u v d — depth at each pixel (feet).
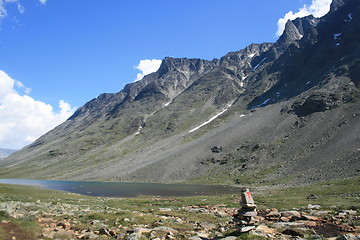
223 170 497.05
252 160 487.20
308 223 81.35
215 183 429.79
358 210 103.24
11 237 61.31
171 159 599.98
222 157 551.18
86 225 84.74
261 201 175.94
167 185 434.71
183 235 72.95
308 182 302.25
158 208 153.38
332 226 77.97
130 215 103.81
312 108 571.28
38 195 227.81
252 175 419.95
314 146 431.84
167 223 92.22
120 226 84.38
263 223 84.79
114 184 468.34
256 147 532.73
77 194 293.64
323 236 66.44
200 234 75.82
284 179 350.64
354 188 199.82
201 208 151.33
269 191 259.80
